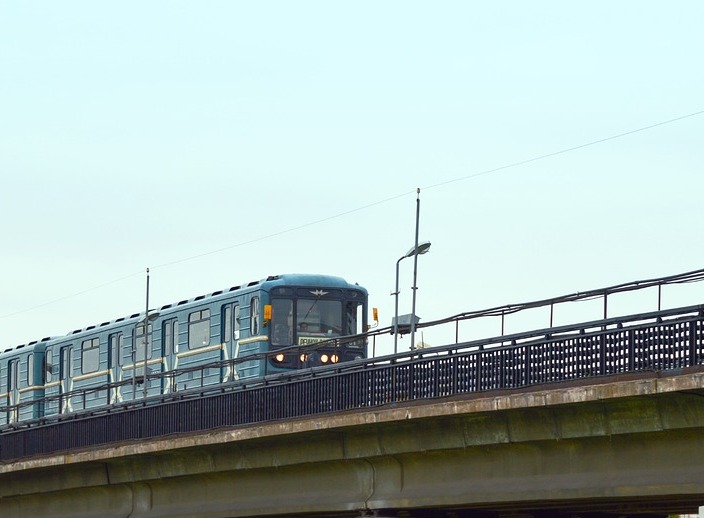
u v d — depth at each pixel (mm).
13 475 135625
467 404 82438
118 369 157000
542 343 80438
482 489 87188
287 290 137875
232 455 107562
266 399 104312
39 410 170875
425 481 92562
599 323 76688
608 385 73250
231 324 140500
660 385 70375
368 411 91625
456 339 88938
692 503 92562
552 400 76688
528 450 84375
